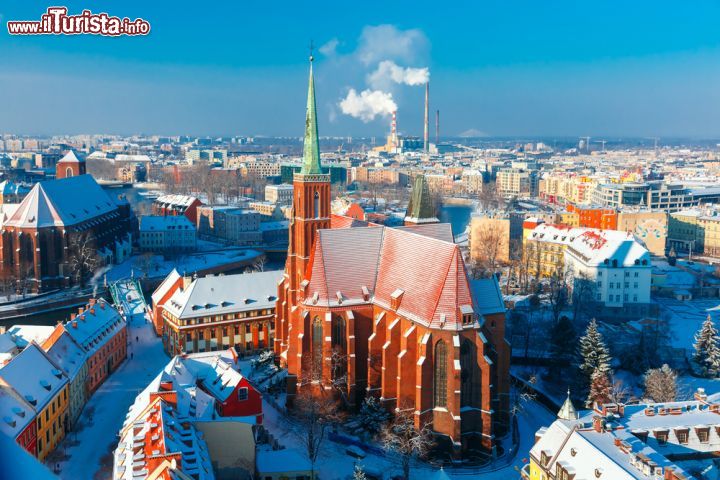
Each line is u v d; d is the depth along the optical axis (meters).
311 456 110.94
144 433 89.75
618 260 199.62
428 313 121.00
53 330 146.00
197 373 131.75
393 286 134.00
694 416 91.00
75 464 112.06
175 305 171.62
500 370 127.06
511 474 113.81
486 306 126.62
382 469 114.69
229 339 172.00
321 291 135.62
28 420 105.50
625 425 87.62
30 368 116.81
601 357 142.25
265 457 108.75
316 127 153.00
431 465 117.19
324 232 138.50
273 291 179.00
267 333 177.38
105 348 155.25
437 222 170.75
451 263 121.25
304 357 135.38
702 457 84.75
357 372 136.88
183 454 86.75
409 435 118.44
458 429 116.81
